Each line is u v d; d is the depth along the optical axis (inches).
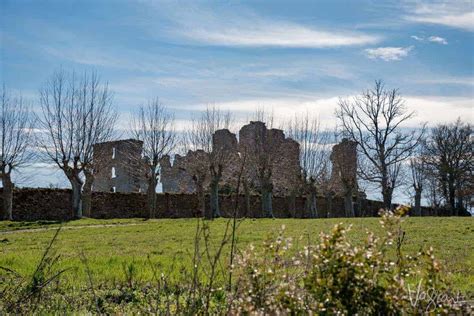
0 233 1088.8
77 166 1609.3
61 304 269.6
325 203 2325.3
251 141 1905.8
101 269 422.9
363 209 2428.6
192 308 180.5
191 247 690.2
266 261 167.9
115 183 2101.4
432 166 2393.0
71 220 1443.2
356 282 152.7
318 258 156.6
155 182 1777.8
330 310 152.3
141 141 1883.6
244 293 164.9
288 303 157.4
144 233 986.1
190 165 1862.7
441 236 792.9
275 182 2058.3
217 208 1756.9
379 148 2190.0
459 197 2359.7
